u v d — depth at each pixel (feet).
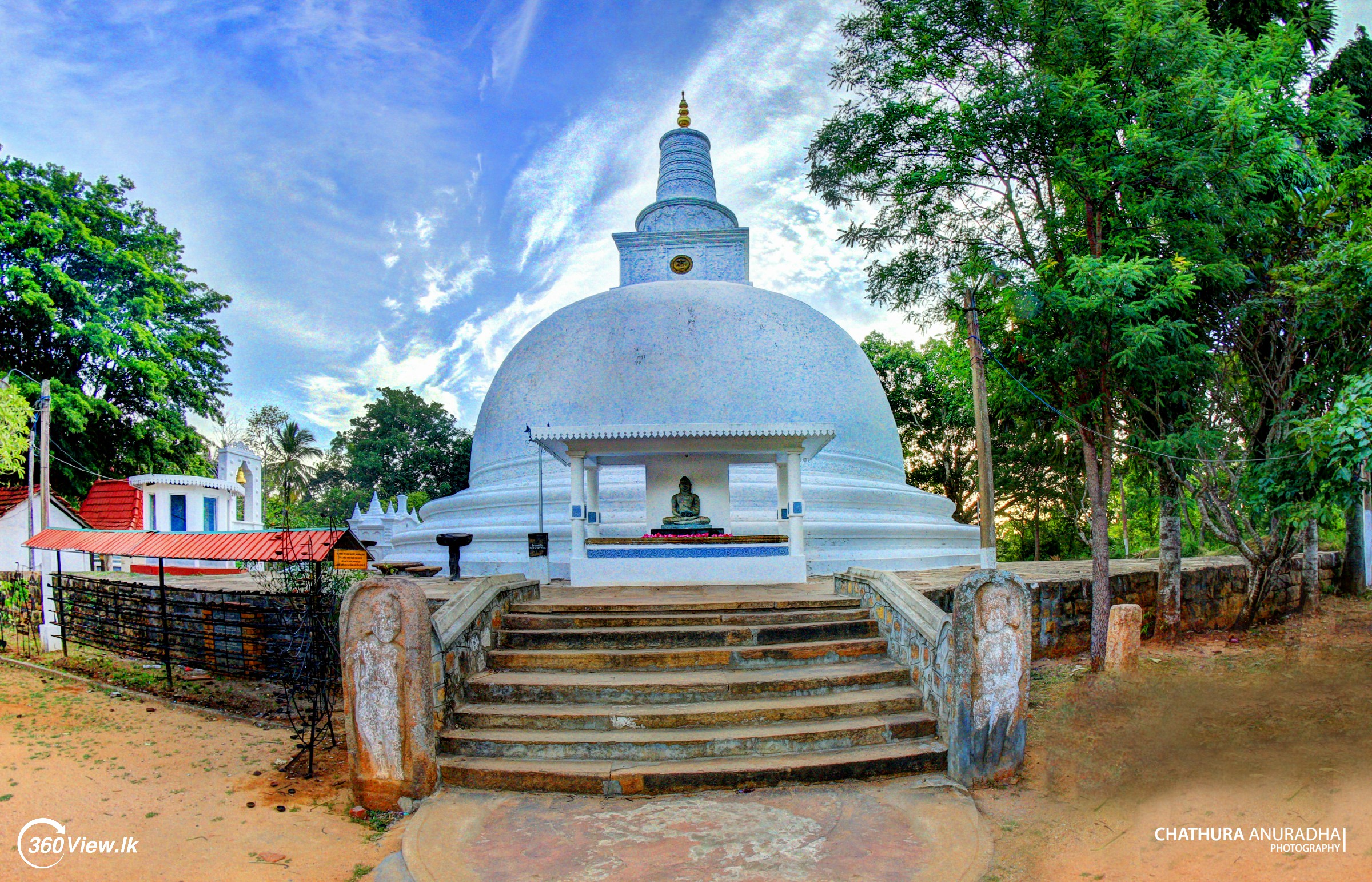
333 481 208.54
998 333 39.73
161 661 38.68
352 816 21.25
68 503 83.41
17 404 71.77
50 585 45.32
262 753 26.48
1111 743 20.80
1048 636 39.40
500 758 22.59
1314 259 36.11
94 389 96.37
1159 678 23.13
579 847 18.26
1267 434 41.50
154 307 94.17
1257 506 39.75
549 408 57.57
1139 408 39.22
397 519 114.62
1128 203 34.24
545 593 37.29
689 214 72.43
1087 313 33.12
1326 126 40.50
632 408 55.57
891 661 27.94
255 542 30.55
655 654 26.91
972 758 21.68
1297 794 17.12
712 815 19.80
